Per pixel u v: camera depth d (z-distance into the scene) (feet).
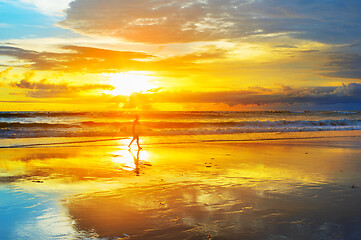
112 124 102.99
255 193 21.88
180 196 21.21
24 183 25.43
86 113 153.79
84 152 45.55
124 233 14.66
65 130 83.51
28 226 15.49
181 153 44.70
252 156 41.52
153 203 19.60
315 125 117.19
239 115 196.13
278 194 21.59
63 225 15.67
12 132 71.26
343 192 22.16
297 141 62.13
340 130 94.48
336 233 14.57
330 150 48.01
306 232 14.70
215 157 40.60
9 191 22.59
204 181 26.11
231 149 49.44
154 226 15.56
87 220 16.43
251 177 27.73
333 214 17.28
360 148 50.70
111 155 42.60
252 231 14.79
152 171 31.04
